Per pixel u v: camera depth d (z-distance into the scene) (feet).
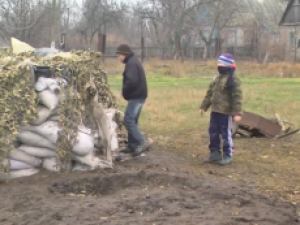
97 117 23.04
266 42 142.92
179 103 50.03
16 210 17.52
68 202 18.04
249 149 29.50
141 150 25.20
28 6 120.57
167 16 150.00
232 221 16.47
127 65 24.71
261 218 16.98
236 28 177.27
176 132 35.01
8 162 20.92
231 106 25.04
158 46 149.18
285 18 188.03
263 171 24.62
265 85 74.74
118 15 164.45
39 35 122.01
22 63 21.31
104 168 22.77
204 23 157.48
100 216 16.65
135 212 17.30
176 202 18.40
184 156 27.45
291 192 21.12
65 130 21.40
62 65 22.00
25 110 20.89
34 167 21.90
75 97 21.99
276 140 32.01
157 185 21.20
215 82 25.38
